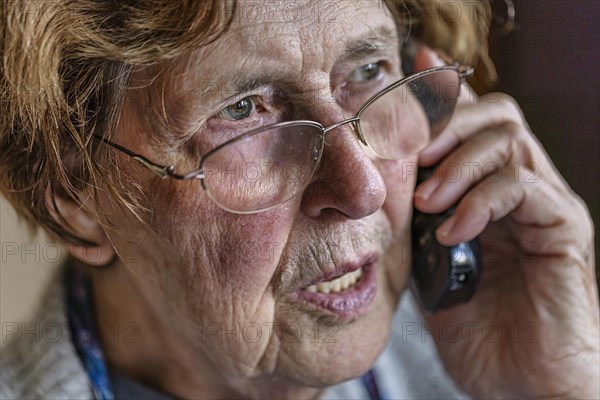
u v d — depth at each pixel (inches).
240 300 31.2
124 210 30.5
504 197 36.7
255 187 29.4
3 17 27.8
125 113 28.5
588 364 38.4
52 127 28.7
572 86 57.6
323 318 32.5
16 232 51.6
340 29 28.8
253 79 27.9
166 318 34.1
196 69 27.3
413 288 40.7
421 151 36.1
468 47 41.7
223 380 36.5
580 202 39.0
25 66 27.7
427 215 37.0
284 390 36.6
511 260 40.2
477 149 37.1
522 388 40.2
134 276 33.2
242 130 29.2
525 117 58.1
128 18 26.7
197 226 29.9
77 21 27.2
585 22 56.1
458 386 42.8
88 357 37.1
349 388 42.9
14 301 55.0
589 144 58.7
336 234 31.3
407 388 45.0
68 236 33.4
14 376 36.6
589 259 39.3
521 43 55.7
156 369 37.3
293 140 29.1
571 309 38.5
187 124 28.2
